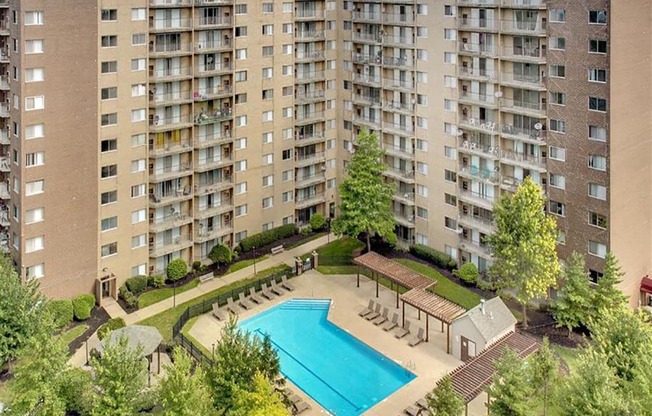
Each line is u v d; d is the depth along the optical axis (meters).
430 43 72.88
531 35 62.97
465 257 72.25
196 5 70.00
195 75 71.00
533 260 57.44
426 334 59.69
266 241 79.81
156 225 69.88
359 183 72.12
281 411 41.75
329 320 63.47
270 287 69.62
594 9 57.31
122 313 64.31
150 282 69.50
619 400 38.31
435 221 75.44
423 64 74.06
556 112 62.03
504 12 65.88
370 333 61.28
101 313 64.19
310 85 83.25
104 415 41.25
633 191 61.41
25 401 42.19
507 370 42.66
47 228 61.56
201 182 73.94
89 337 60.00
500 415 42.03
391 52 78.25
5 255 62.28
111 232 66.44
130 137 66.44
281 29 78.06
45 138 60.25
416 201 77.31
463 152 70.81
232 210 76.62
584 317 58.22
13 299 52.00
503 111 66.94
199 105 73.00
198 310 64.75
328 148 86.50
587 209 60.75
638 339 44.56
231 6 73.19
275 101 79.12
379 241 80.44
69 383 44.53
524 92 65.50
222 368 44.12
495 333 55.34
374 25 79.62
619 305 53.75
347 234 76.75
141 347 45.75
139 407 42.97
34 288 54.25
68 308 61.62
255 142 77.88
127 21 64.31
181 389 40.53
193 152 72.19
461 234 72.25
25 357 44.25
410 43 75.38
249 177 78.00
